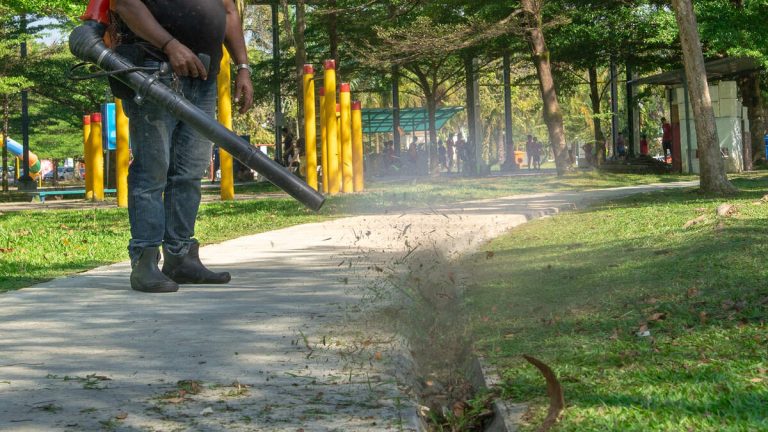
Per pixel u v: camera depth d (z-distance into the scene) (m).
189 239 6.18
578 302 4.81
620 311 4.47
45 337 4.27
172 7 5.63
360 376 3.35
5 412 2.91
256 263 7.54
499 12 29.17
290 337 4.14
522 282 5.73
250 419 2.80
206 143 6.12
